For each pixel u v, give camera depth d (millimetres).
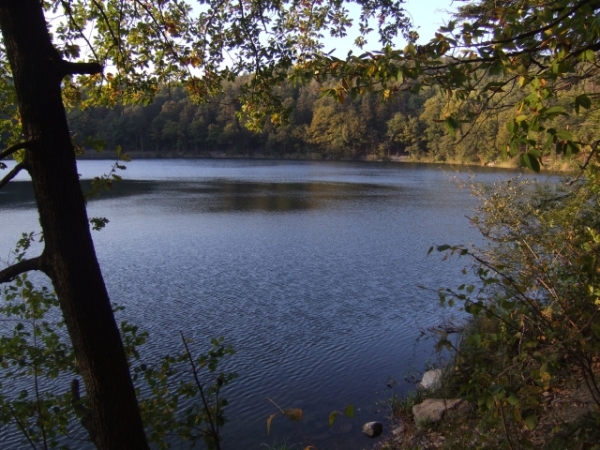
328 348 10000
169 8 4844
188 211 28734
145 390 7555
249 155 91188
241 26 4551
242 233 22422
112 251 18609
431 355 9328
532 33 2338
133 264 16719
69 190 2732
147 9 4496
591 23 2037
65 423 3662
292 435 6887
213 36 4695
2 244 18844
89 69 2799
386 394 7938
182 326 11219
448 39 2457
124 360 2928
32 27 2625
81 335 2770
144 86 4746
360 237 21672
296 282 14859
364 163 77625
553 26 2312
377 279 15211
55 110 2691
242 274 15672
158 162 76062
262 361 9367
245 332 10922
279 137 85688
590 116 4551
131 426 2898
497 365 3016
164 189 40562
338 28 4820
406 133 76625
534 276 3461
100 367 2807
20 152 3715
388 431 6762
